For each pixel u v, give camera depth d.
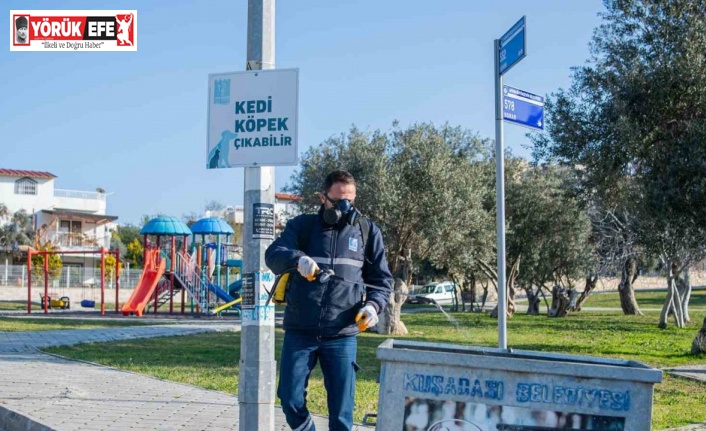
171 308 34.16
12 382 9.45
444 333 21.92
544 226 32.44
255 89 5.34
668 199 13.34
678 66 13.67
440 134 27.30
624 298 34.75
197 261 36.00
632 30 15.02
